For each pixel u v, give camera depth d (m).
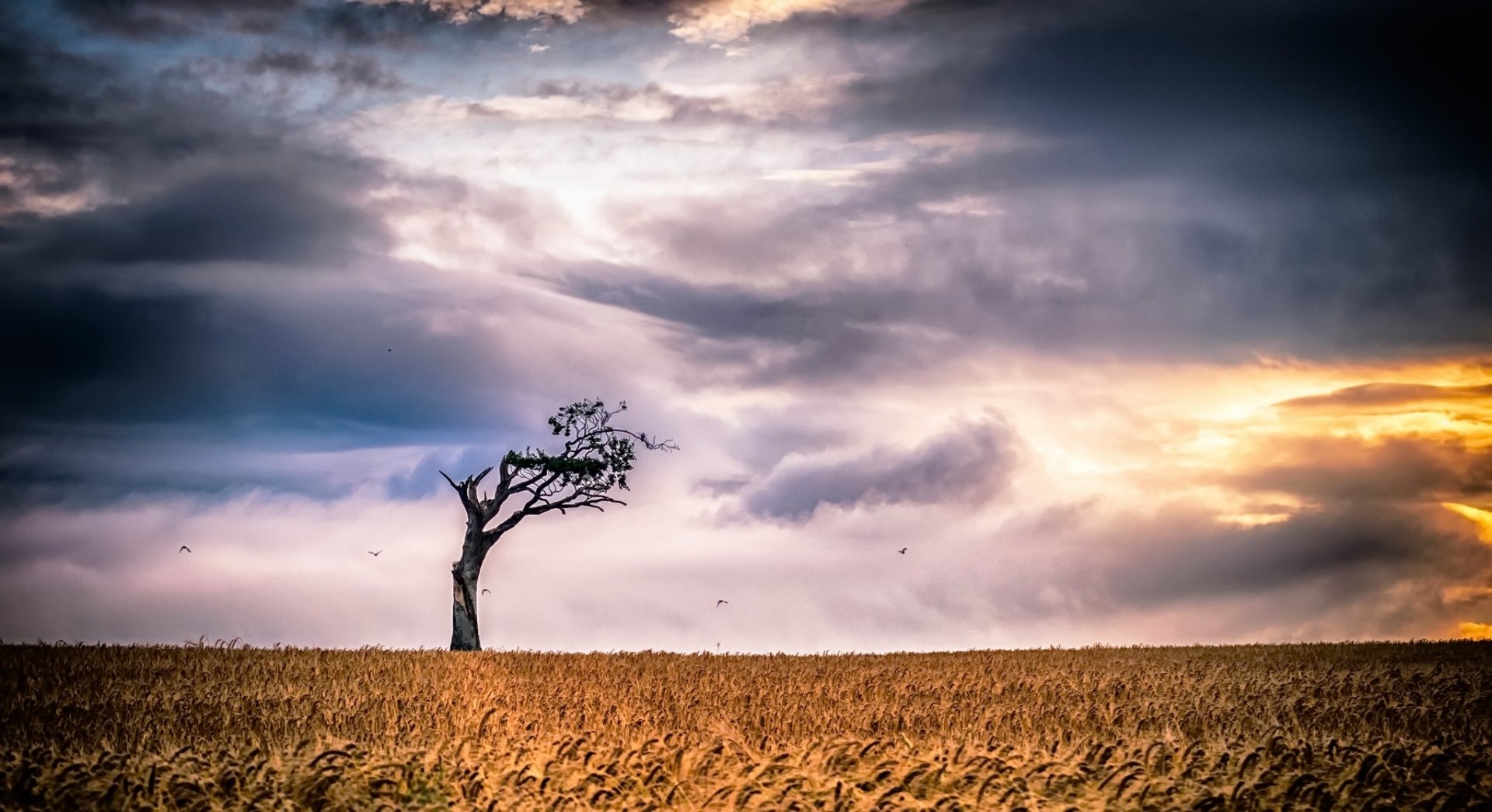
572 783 15.12
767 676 33.41
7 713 22.05
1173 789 15.09
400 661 35.75
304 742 17.70
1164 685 30.17
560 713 23.36
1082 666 37.34
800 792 14.45
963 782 15.30
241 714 22.73
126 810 14.37
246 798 14.82
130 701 24.36
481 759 16.95
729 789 14.51
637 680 31.33
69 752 17.27
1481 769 17.00
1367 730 21.94
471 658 38.31
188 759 16.19
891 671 35.53
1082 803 14.64
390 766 16.03
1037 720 23.14
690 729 21.72
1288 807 14.88
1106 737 20.67
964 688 29.72
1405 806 14.98
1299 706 24.91
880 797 14.10
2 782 15.24
